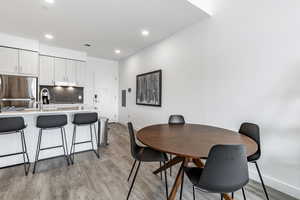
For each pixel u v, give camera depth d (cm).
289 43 180
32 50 406
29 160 260
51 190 190
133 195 184
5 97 379
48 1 237
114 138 427
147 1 236
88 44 439
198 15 273
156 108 420
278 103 190
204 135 171
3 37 367
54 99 492
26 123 256
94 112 308
